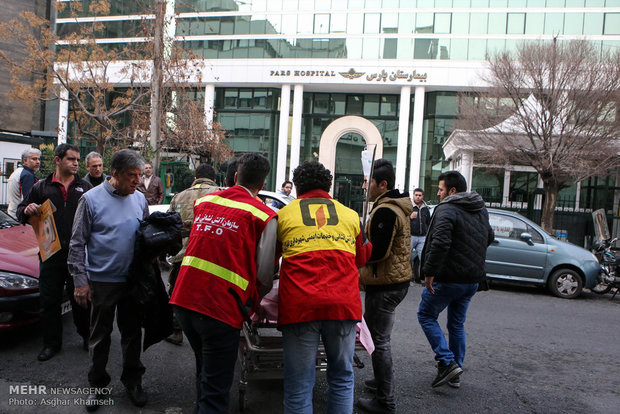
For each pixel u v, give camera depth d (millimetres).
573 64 12961
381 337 3484
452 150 17531
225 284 2600
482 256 3998
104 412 3324
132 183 3396
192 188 4543
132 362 3465
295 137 28250
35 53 13180
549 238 9086
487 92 14914
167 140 16078
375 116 28875
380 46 27406
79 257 3293
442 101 27234
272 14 28438
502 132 13766
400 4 27312
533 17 25969
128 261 3375
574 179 15086
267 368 3414
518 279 9062
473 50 26500
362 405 3537
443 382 3949
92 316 3375
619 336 6137
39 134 21359
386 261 3430
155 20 12750
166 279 7527
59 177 4207
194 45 29016
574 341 5793
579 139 12836
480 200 4000
